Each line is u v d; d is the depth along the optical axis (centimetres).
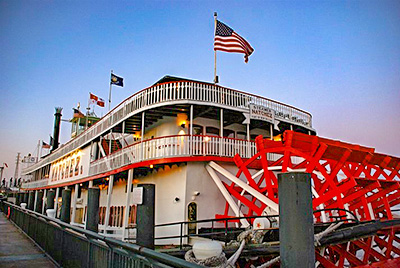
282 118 1662
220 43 1652
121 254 412
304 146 1258
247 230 911
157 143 1350
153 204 500
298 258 283
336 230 998
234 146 1421
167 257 284
